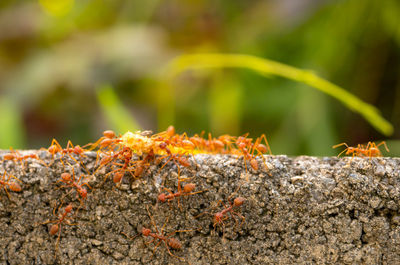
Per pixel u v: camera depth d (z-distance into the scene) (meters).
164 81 0.39
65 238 0.24
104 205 0.24
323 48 0.40
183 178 0.24
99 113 0.42
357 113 0.41
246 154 0.24
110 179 0.24
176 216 0.24
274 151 0.40
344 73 0.41
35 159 0.25
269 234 0.24
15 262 0.25
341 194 0.24
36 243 0.25
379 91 0.41
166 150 0.24
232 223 0.24
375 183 0.24
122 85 0.41
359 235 0.24
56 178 0.25
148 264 0.24
